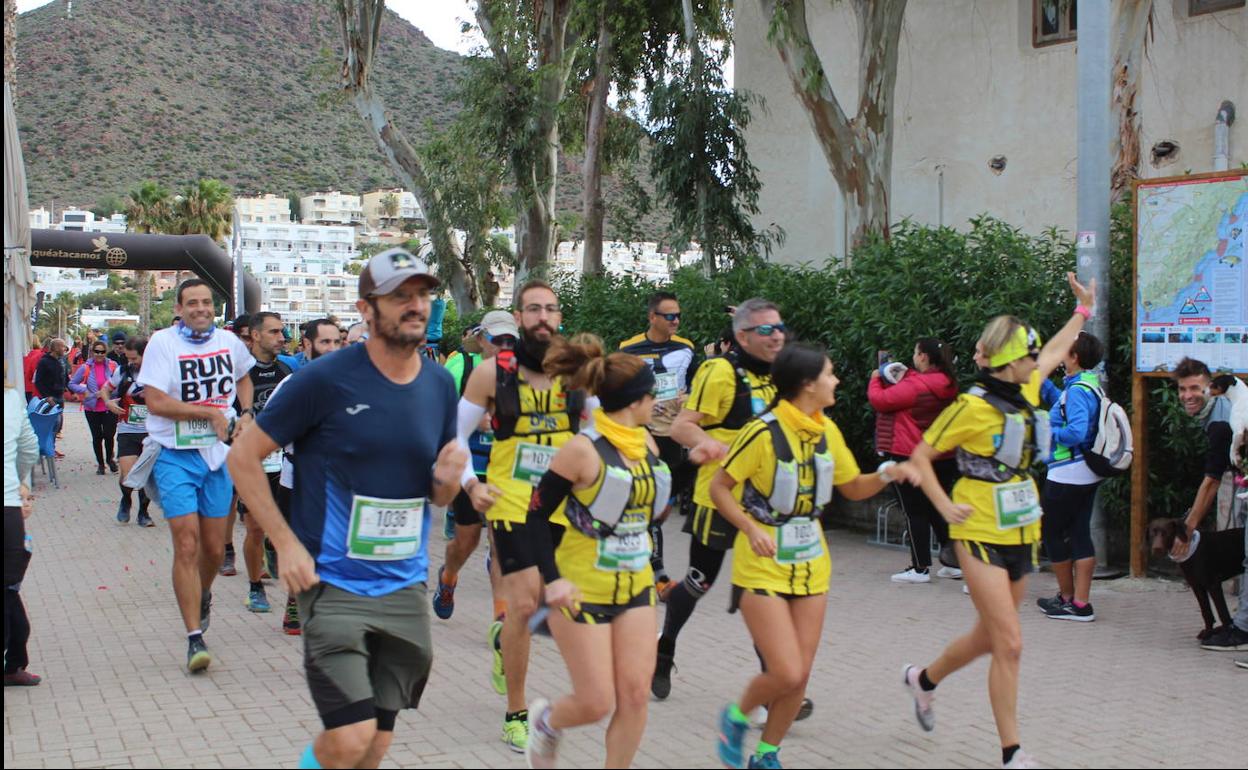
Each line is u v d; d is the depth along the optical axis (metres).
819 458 4.82
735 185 17.69
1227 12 14.54
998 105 16.86
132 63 165.38
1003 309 9.73
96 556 11.28
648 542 4.50
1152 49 15.23
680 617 6.10
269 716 5.95
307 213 156.75
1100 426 8.01
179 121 162.38
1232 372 8.52
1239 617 7.32
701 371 6.01
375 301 4.02
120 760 5.24
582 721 4.32
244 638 7.75
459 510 7.64
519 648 5.42
